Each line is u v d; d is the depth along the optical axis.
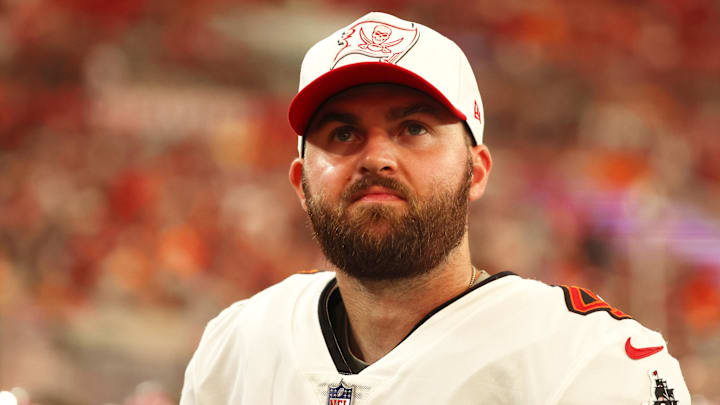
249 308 4.50
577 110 39.97
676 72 43.03
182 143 32.91
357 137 3.79
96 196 28.19
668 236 30.66
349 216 3.67
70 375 18.30
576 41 42.56
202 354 4.47
